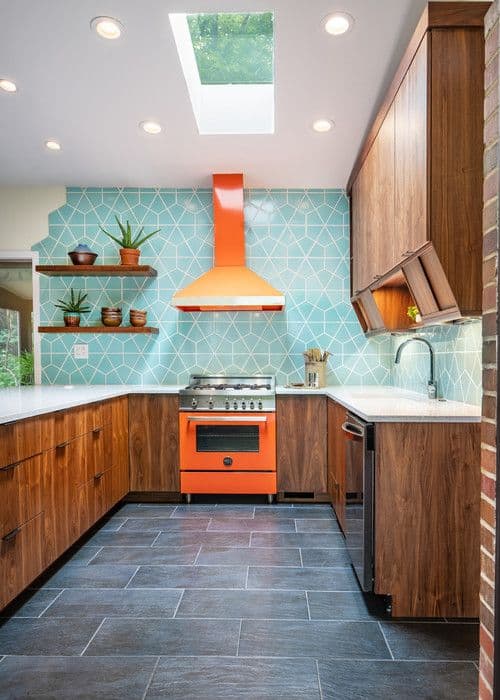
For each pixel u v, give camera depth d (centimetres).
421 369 302
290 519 302
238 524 294
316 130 292
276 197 385
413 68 200
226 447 334
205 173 356
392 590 189
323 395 332
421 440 189
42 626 183
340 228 384
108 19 202
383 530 189
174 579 221
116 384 386
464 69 183
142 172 355
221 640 174
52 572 229
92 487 268
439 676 155
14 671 157
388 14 198
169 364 387
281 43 215
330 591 210
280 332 386
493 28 118
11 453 183
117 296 387
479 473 188
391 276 248
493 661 116
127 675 155
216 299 330
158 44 218
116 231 387
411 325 265
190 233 386
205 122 298
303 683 151
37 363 387
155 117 280
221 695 146
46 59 228
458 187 184
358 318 375
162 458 336
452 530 189
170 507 329
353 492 215
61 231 387
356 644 172
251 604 199
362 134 297
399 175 224
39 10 197
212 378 380
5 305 390
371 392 313
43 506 209
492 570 118
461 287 185
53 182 375
